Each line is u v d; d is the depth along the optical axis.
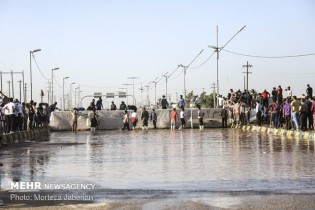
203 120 43.97
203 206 8.62
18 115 28.28
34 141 27.78
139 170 13.71
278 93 33.97
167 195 9.73
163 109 44.25
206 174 12.68
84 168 14.37
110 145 23.69
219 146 21.84
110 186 10.95
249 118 40.06
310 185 10.67
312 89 31.23
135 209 8.45
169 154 18.39
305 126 28.41
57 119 43.34
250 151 19.03
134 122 43.41
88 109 45.19
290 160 15.52
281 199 9.12
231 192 9.95
